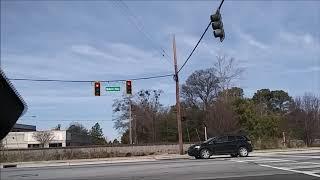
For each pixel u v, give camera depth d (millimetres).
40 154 47750
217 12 20281
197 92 88750
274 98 116625
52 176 22422
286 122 62250
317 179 17953
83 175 22219
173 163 27938
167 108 91750
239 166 24062
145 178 19750
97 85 37656
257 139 55312
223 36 20250
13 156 46750
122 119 94562
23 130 109188
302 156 31469
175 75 44312
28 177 22344
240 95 71438
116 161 37094
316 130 59344
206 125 60000
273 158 30219
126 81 37156
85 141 117500
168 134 87438
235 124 58750
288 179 18094
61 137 96750
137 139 92062
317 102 61906
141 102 92188
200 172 21500
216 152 34969
